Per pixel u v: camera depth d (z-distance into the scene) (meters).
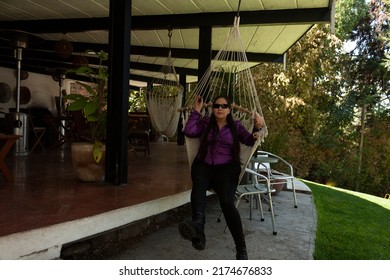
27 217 2.07
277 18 4.38
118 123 3.04
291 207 4.33
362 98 12.55
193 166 2.55
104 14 4.79
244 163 2.69
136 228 2.99
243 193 3.12
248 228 3.32
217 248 2.74
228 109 2.58
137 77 10.42
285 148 11.09
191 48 6.58
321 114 12.69
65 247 2.38
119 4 2.96
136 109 12.54
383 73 12.45
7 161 4.50
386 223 4.24
